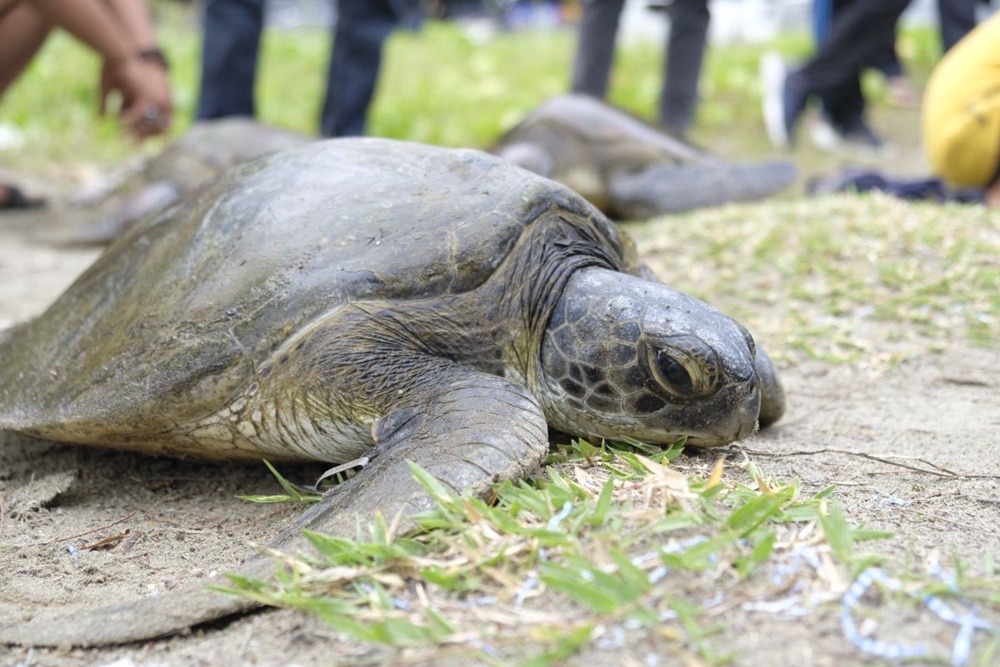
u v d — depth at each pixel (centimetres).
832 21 816
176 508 247
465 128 891
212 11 674
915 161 780
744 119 932
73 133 853
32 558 220
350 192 246
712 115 929
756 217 467
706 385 223
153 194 582
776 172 600
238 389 232
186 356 233
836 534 175
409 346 230
